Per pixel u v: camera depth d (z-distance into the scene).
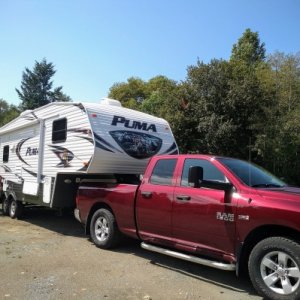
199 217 5.77
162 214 6.36
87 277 5.91
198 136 21.27
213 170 5.95
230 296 5.16
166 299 5.03
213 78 20.09
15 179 11.92
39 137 10.52
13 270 6.23
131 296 5.12
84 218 8.23
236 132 19.28
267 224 4.96
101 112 8.85
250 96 19.08
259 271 5.00
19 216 11.73
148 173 6.93
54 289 5.36
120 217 7.29
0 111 69.88
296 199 4.89
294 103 19.06
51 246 7.94
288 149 17.94
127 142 9.00
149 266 6.54
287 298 4.71
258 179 5.83
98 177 9.08
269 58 21.16
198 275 6.07
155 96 32.56
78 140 8.85
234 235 5.30
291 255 4.73
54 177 9.63
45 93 57.88
